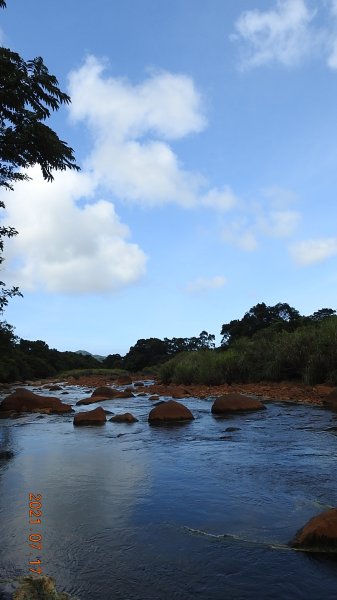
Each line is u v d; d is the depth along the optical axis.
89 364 95.06
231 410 13.12
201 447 8.18
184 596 3.00
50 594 2.95
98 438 9.59
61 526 4.36
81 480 6.08
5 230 12.56
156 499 5.14
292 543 3.75
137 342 80.88
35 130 11.12
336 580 3.17
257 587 3.10
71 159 12.28
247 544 3.81
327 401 14.20
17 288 14.15
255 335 32.47
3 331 24.56
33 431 10.91
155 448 8.24
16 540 4.05
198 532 4.11
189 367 27.52
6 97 10.41
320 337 20.23
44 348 81.44
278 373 21.52
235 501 4.97
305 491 5.22
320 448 7.64
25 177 12.31
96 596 3.03
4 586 3.11
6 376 48.62
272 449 7.72
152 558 3.60
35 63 10.53
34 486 5.82
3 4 10.29
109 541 3.97
